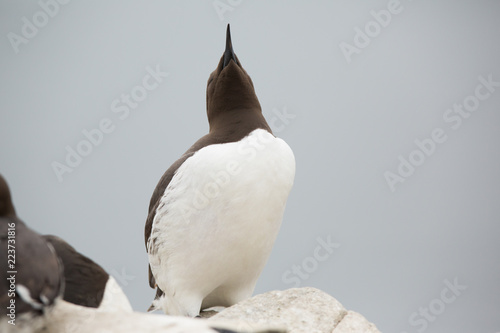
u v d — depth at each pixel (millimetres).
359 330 9492
